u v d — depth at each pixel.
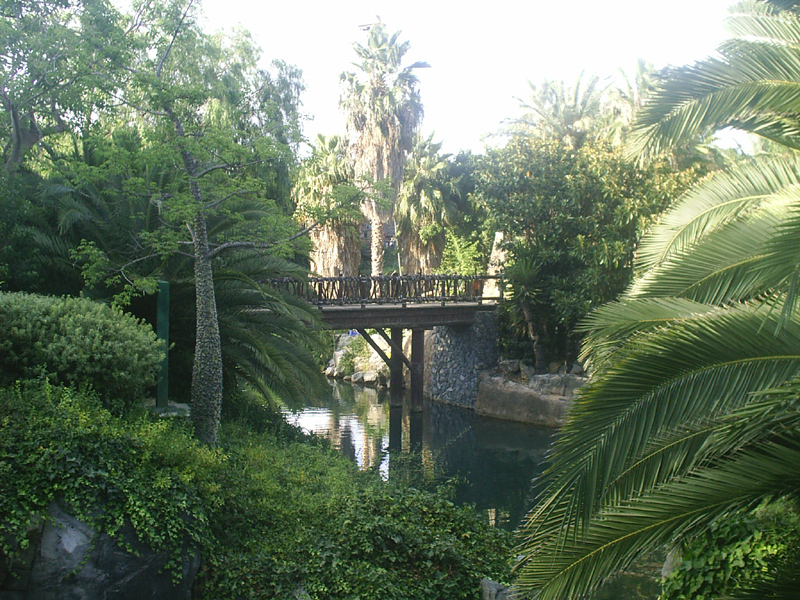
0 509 5.46
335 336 34.78
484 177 22.42
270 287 12.06
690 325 3.83
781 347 3.66
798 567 3.58
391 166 28.00
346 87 28.45
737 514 4.46
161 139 9.38
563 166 20.75
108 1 10.63
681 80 4.87
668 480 3.91
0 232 10.87
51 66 11.57
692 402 3.68
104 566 5.76
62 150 13.95
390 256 39.38
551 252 20.73
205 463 7.27
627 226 18.69
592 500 3.61
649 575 7.64
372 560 6.99
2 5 11.17
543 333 22.58
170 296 12.01
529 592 3.91
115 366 7.85
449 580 6.81
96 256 9.61
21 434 5.95
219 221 12.38
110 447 6.41
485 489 13.18
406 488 9.02
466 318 23.66
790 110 4.83
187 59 13.74
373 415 22.16
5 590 5.44
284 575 6.48
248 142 10.26
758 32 5.25
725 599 3.70
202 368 9.18
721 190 6.28
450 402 24.95
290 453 10.66
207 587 6.34
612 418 3.73
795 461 3.49
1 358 7.38
